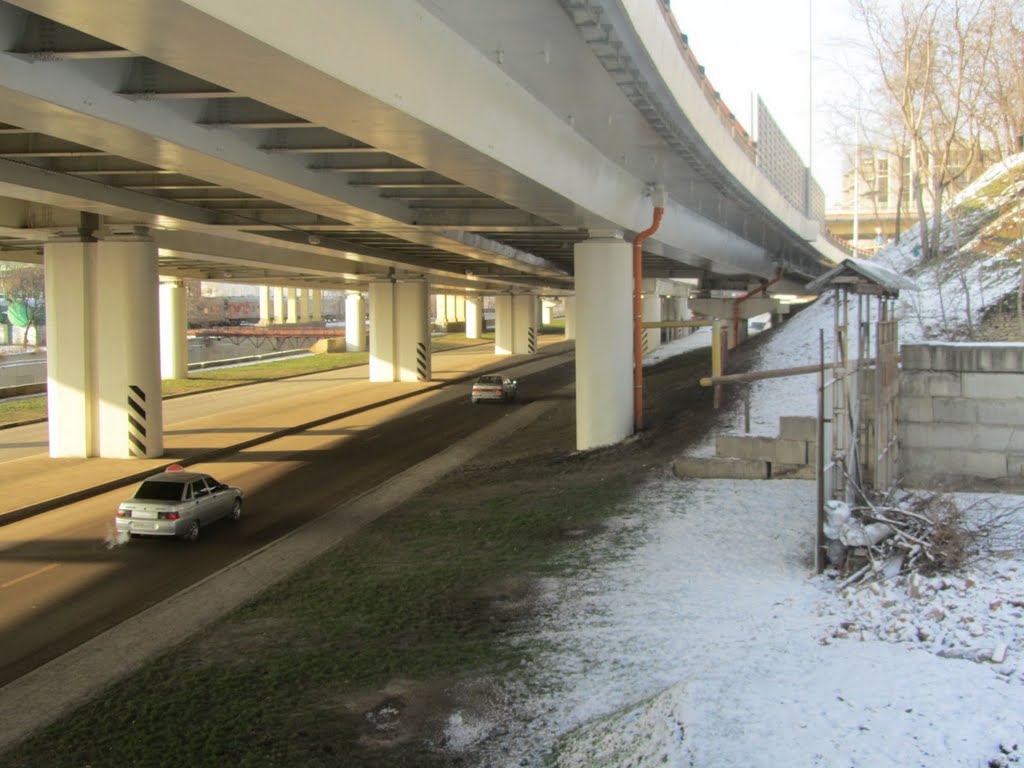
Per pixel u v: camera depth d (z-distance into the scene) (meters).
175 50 10.15
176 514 18.95
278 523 20.98
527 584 15.09
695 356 52.75
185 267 53.00
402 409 43.47
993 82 36.81
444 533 18.98
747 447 21.16
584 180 22.61
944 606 11.12
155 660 12.43
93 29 9.51
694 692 9.14
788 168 41.84
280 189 19.62
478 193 24.50
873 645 10.37
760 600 13.11
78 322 28.70
